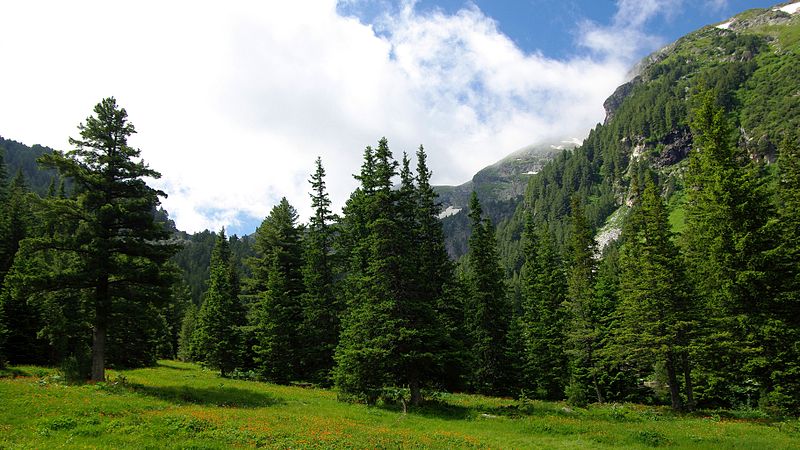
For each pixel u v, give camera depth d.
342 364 30.34
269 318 42.09
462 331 40.75
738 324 29.84
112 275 28.62
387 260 30.09
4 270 46.34
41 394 20.41
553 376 46.53
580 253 50.72
